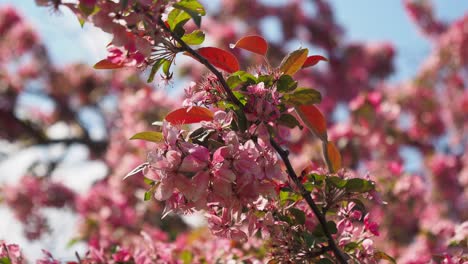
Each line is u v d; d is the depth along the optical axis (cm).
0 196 819
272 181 243
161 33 228
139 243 374
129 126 787
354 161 704
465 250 343
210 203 230
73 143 1009
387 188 562
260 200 244
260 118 239
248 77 248
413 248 526
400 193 561
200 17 218
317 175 255
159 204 672
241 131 240
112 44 225
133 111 782
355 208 286
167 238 557
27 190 809
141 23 229
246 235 242
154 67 241
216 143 229
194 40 248
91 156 1009
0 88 1044
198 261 383
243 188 222
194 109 246
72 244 543
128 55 231
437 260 357
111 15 218
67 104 1069
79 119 1060
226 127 234
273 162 232
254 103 240
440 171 907
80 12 215
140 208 702
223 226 241
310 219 265
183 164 217
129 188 730
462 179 904
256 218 246
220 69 262
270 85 250
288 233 250
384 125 718
